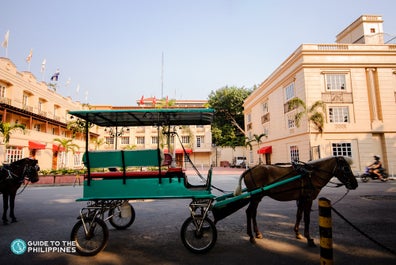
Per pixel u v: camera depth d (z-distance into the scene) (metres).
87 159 4.64
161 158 4.80
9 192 6.59
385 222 6.02
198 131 41.41
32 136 21.73
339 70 18.94
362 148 18.22
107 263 3.94
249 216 4.89
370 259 3.93
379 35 21.81
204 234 4.48
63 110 29.16
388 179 16.02
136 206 8.62
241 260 3.95
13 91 20.66
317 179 5.02
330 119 18.59
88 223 4.59
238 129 43.19
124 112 4.90
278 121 23.38
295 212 7.37
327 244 3.18
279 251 4.32
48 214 7.50
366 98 18.81
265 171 5.17
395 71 19.16
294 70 20.06
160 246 4.67
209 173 4.80
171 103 24.75
